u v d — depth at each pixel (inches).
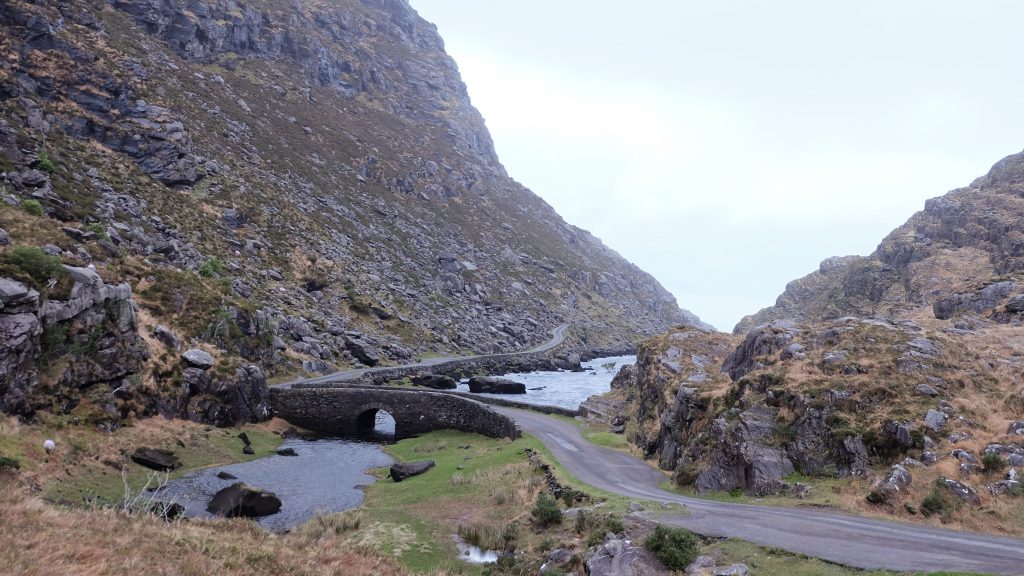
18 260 1467.8
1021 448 900.0
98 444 1414.9
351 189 6358.3
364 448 2097.7
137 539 604.4
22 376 1342.3
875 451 1002.1
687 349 2054.6
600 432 1972.2
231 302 2620.6
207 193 4148.6
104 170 3435.0
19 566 460.4
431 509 1208.2
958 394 1085.1
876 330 1336.1
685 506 935.7
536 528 1007.0
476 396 2561.5
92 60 4015.8
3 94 3157.0
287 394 2394.2
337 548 832.9
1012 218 5565.9
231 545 669.9
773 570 658.8
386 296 4869.6
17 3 3690.9
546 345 6141.7
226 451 1777.8
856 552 687.1
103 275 1786.4
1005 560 641.6
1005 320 1927.9
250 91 6579.7
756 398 1221.1
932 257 6067.9
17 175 2583.7
